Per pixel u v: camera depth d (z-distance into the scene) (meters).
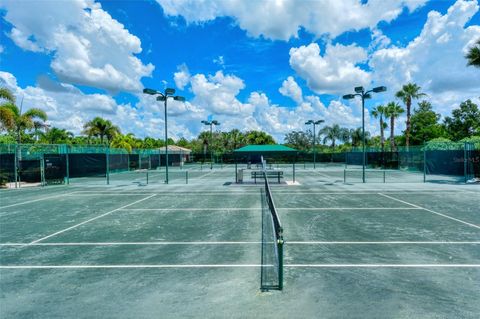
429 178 27.16
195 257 6.88
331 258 6.69
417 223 10.03
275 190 19.38
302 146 77.12
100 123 51.47
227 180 27.55
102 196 17.55
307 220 10.57
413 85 45.28
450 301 4.71
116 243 8.07
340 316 4.29
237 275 5.80
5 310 4.59
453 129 66.62
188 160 67.38
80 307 4.65
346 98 23.81
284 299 4.81
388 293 5.00
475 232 8.84
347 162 57.59
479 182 23.03
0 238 8.68
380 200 14.97
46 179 24.06
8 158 24.91
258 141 73.06
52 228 9.86
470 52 22.83
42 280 5.70
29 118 33.88
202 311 4.47
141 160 46.69
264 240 8.20
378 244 7.71
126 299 4.89
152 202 15.16
